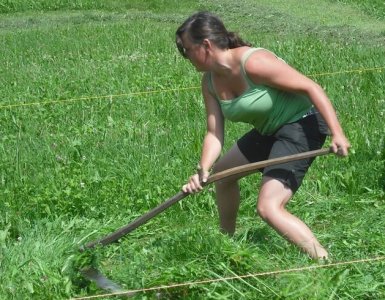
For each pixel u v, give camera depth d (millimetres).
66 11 24438
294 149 5910
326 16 20781
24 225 7246
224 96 5973
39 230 7059
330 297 5422
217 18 5836
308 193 7816
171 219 7414
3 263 6348
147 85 12047
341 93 10648
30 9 24875
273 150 5969
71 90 12094
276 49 14250
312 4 22562
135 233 7133
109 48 16125
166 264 6070
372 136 8844
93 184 7883
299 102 5934
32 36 18719
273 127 5988
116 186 7824
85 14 23328
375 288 5590
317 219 7406
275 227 5836
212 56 5797
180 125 9789
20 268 6203
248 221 7293
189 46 5816
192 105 10688
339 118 9586
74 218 7266
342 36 17734
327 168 8234
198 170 5992
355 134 8859
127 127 9781
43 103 11109
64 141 9266
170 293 5617
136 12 23250
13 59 15617
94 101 11320
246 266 5754
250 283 5664
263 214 5855
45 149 8906
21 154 8797
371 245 6273
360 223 6977
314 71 12328
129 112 10531
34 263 6312
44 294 5828
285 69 5695
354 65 12422
